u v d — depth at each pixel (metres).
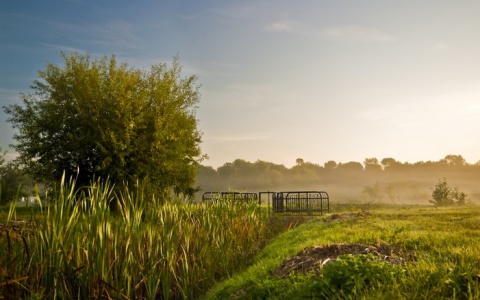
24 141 25.72
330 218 17.06
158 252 9.73
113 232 8.70
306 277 6.57
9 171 39.38
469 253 7.14
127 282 8.45
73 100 25.88
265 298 6.55
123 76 27.08
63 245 7.71
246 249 13.47
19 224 11.23
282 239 14.09
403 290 5.39
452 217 14.59
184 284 9.34
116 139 24.28
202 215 13.34
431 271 5.91
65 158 24.83
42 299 6.86
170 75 28.89
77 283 7.71
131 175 24.36
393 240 9.34
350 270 5.96
